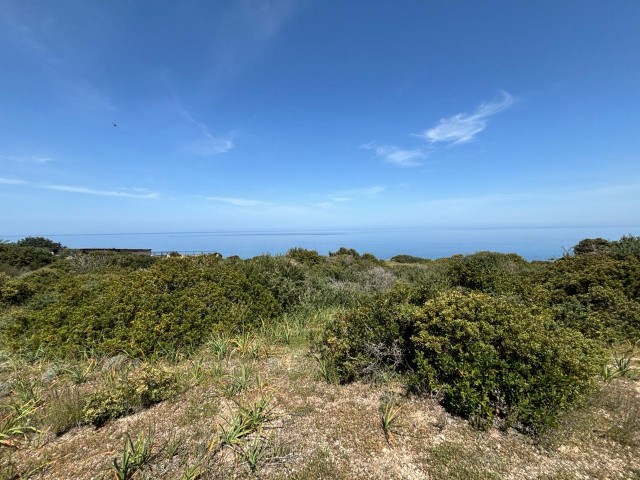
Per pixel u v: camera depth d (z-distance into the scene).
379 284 10.00
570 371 3.01
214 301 6.03
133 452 2.62
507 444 2.84
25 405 3.51
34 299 7.63
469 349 3.32
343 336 4.44
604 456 2.68
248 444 2.86
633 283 5.77
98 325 5.29
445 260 17.28
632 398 3.45
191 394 3.80
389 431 3.01
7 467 2.65
